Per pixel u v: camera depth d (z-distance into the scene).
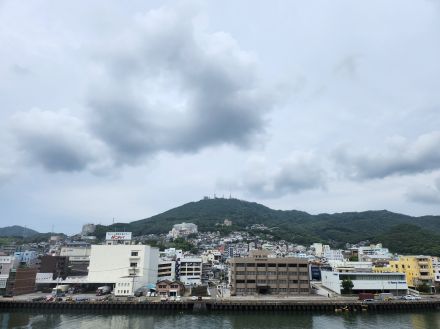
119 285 161.00
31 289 175.25
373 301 140.50
